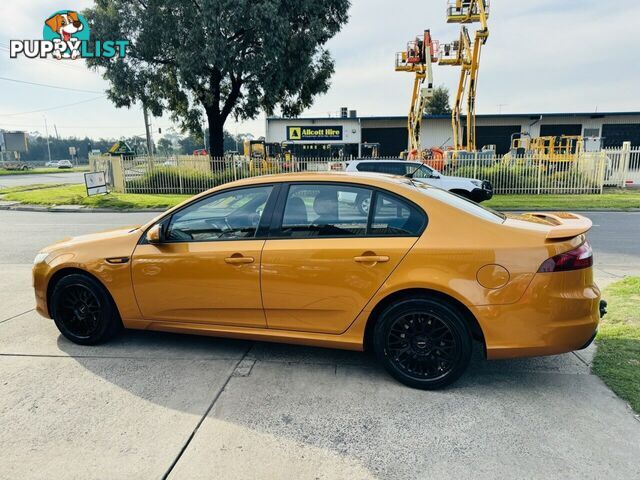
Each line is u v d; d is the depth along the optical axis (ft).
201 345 13.41
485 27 81.25
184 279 12.10
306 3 66.80
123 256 12.61
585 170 62.59
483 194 45.01
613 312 15.12
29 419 9.59
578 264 10.03
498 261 10.03
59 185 88.22
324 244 11.05
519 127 135.85
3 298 18.04
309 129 137.59
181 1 62.95
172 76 74.95
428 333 10.64
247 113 82.64
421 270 10.37
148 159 71.67
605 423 9.29
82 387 10.93
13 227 39.06
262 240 11.59
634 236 31.83
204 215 12.23
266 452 8.50
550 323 9.94
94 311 13.17
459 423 9.39
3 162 182.29
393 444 8.72
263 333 11.83
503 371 11.64
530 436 8.91
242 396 10.51
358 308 10.91
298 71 71.10
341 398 10.41
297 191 11.69
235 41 66.69
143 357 12.60
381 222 10.96
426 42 81.35
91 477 7.85
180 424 9.41
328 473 7.94
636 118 131.75
